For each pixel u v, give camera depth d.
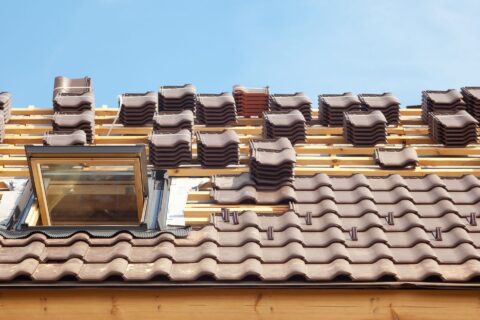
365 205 13.24
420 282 11.51
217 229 12.52
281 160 14.01
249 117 17.28
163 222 12.85
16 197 13.74
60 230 12.33
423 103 17.27
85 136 15.33
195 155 15.37
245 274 11.42
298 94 17.31
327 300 11.45
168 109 17.06
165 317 11.30
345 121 16.08
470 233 12.83
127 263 11.62
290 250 12.00
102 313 11.28
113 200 13.60
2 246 11.91
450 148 15.83
